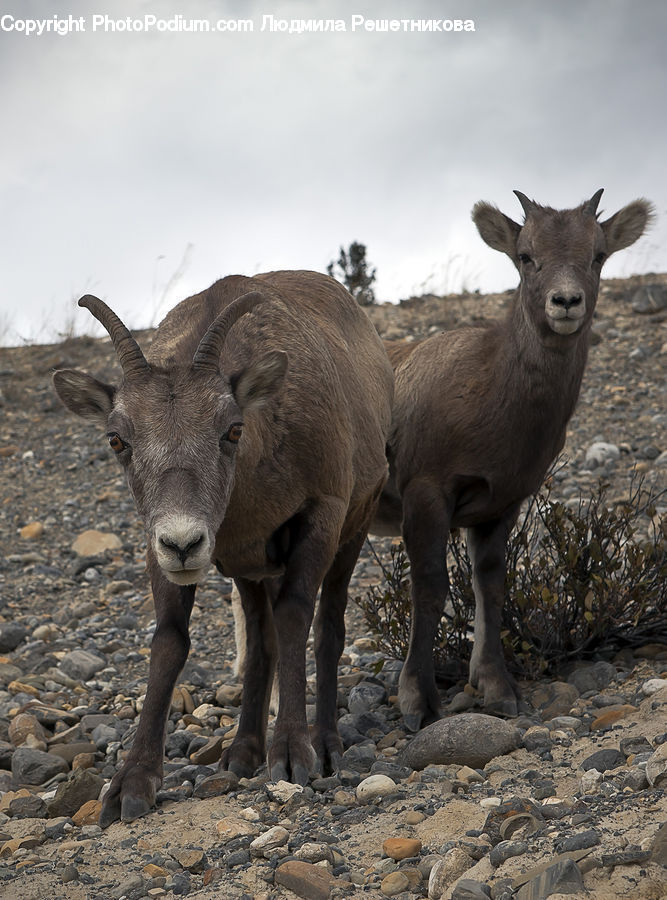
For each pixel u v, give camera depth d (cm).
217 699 640
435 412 607
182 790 465
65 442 1307
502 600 595
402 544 690
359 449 561
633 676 564
